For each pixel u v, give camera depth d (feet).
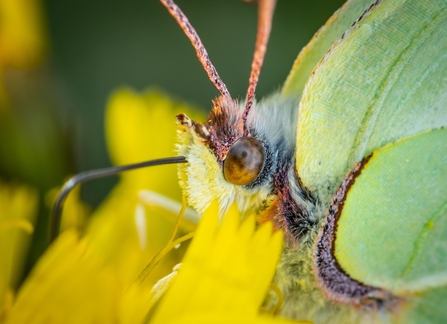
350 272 0.23
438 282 0.23
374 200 0.23
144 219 0.24
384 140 0.23
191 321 0.22
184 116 0.23
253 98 0.23
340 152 0.23
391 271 0.23
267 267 0.22
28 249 0.23
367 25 0.22
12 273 0.23
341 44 0.22
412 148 0.23
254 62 0.23
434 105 0.23
